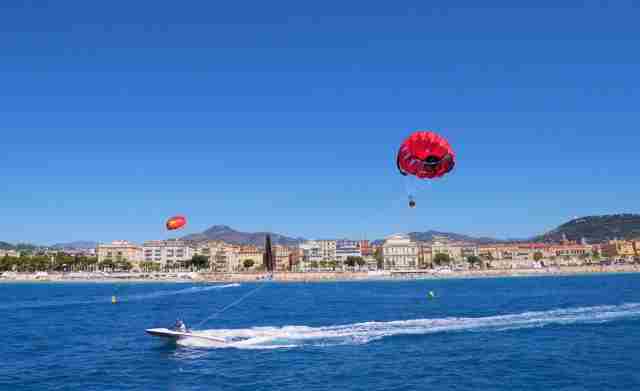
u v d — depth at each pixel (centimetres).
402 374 3841
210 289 19212
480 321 6675
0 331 6544
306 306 10100
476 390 3403
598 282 19775
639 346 4806
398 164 4725
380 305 10031
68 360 4528
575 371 3875
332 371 3953
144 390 3506
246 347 4931
